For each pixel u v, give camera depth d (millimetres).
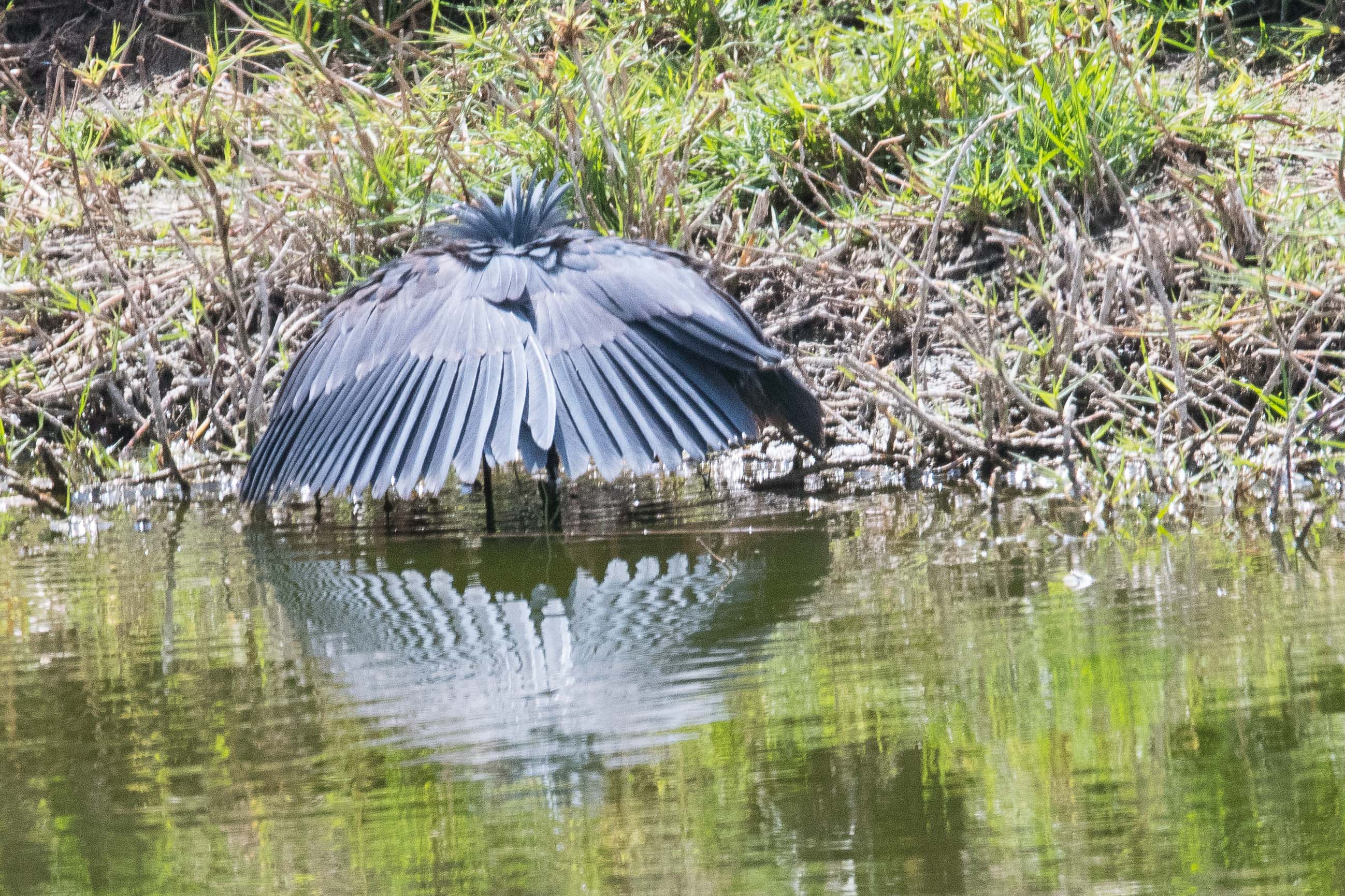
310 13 28438
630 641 12812
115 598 15008
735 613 13562
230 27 34562
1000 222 23781
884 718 10516
